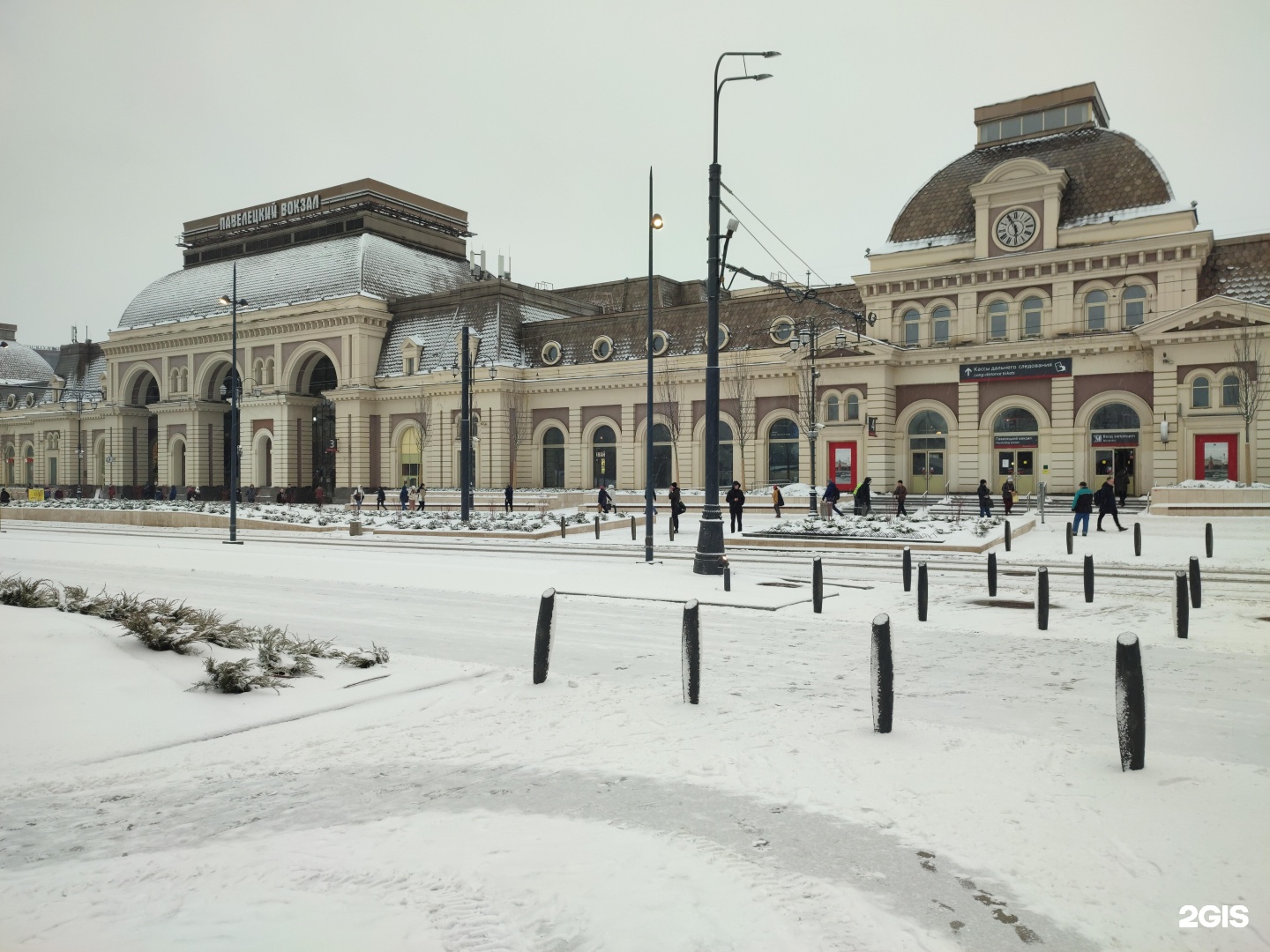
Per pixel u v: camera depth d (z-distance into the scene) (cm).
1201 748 708
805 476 4828
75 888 471
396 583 1869
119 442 7981
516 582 1858
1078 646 1156
